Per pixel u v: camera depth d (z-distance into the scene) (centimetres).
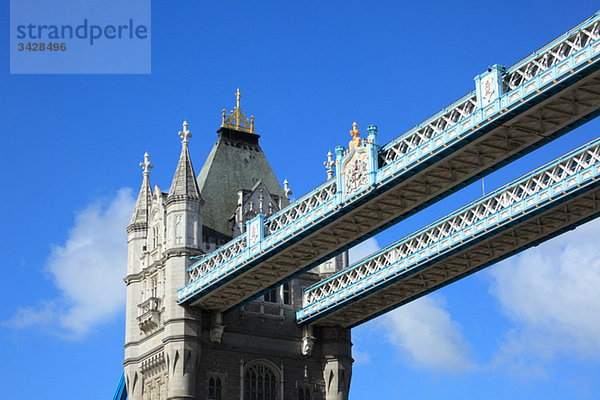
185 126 9731
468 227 7412
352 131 7256
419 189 7081
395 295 8850
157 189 9812
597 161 6462
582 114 6178
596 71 5738
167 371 9031
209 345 9150
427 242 7875
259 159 10331
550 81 5847
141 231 9938
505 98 6103
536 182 6888
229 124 10400
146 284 9675
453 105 6500
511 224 7112
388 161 6956
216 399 9050
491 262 8044
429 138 6681
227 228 9669
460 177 6906
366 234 7775
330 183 7512
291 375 9444
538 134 6388
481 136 6359
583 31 5744
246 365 9281
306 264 8306
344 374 9581
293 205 7850
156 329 9300
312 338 9556
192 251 9181
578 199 6944
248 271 8331
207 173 9925
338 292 8950
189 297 8875
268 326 9481
